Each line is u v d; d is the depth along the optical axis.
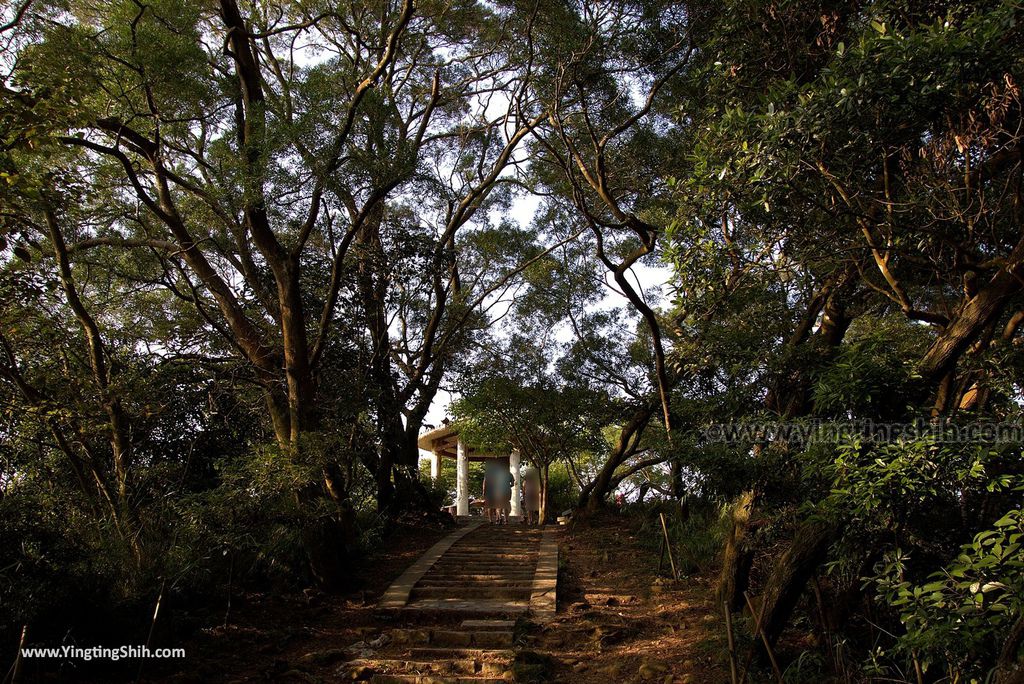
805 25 7.26
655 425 15.23
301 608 9.60
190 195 11.44
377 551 12.66
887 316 9.50
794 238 6.71
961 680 5.08
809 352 7.00
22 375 9.82
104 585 7.62
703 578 10.24
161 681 7.00
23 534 6.84
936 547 5.73
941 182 6.00
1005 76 5.37
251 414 12.48
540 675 7.38
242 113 10.53
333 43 14.95
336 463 10.72
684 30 10.23
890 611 6.75
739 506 8.12
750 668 6.85
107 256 11.09
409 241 12.91
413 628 8.99
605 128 11.94
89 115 7.90
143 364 10.97
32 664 6.45
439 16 13.24
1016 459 5.14
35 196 7.39
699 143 6.50
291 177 9.20
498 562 11.99
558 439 16.80
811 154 5.79
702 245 7.27
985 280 6.62
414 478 15.55
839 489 5.48
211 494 9.19
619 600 9.88
